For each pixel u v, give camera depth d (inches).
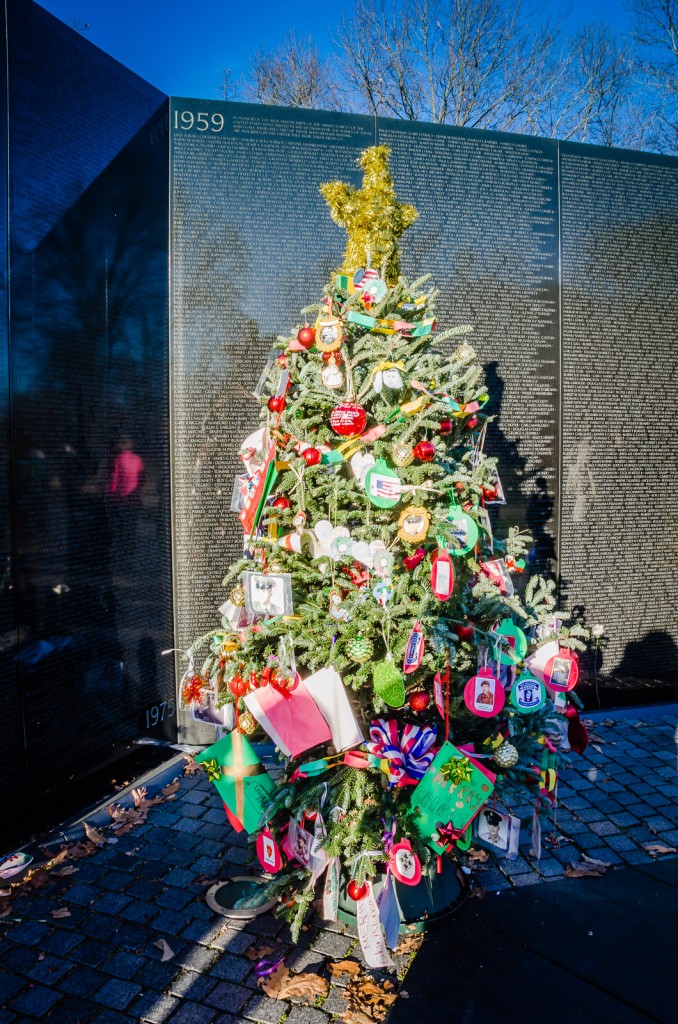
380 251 136.4
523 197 230.2
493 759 134.0
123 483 191.0
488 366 230.2
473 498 131.5
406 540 119.2
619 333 240.7
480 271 227.8
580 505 241.0
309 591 133.6
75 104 171.6
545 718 140.0
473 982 117.2
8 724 159.9
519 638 124.8
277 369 143.3
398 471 123.4
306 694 120.0
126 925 132.0
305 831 128.3
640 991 114.9
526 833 163.2
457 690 132.1
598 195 237.0
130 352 191.9
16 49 156.7
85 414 177.9
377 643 125.6
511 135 228.7
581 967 120.5
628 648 248.8
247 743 132.8
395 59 641.0
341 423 119.6
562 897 140.0
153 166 197.0
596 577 244.2
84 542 178.9
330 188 139.6
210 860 153.4
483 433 147.1
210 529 210.1
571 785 186.5
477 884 144.1
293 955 124.1
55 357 168.9
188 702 144.7
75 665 177.5
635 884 144.6
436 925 131.1
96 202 178.5
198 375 206.8
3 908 136.3
